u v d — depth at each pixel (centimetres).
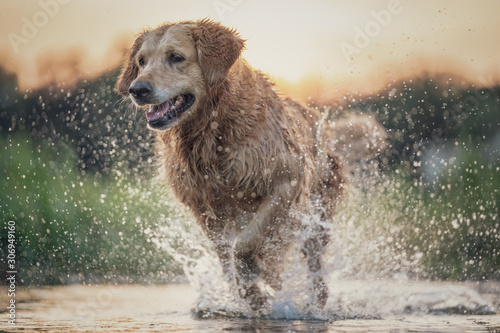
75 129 992
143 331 369
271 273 510
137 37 533
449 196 895
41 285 650
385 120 845
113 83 1021
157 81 463
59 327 386
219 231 509
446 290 539
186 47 475
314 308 471
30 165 888
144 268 761
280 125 493
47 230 813
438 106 955
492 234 823
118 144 961
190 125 479
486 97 964
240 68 474
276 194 483
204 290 508
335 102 655
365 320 434
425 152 943
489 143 970
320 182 555
